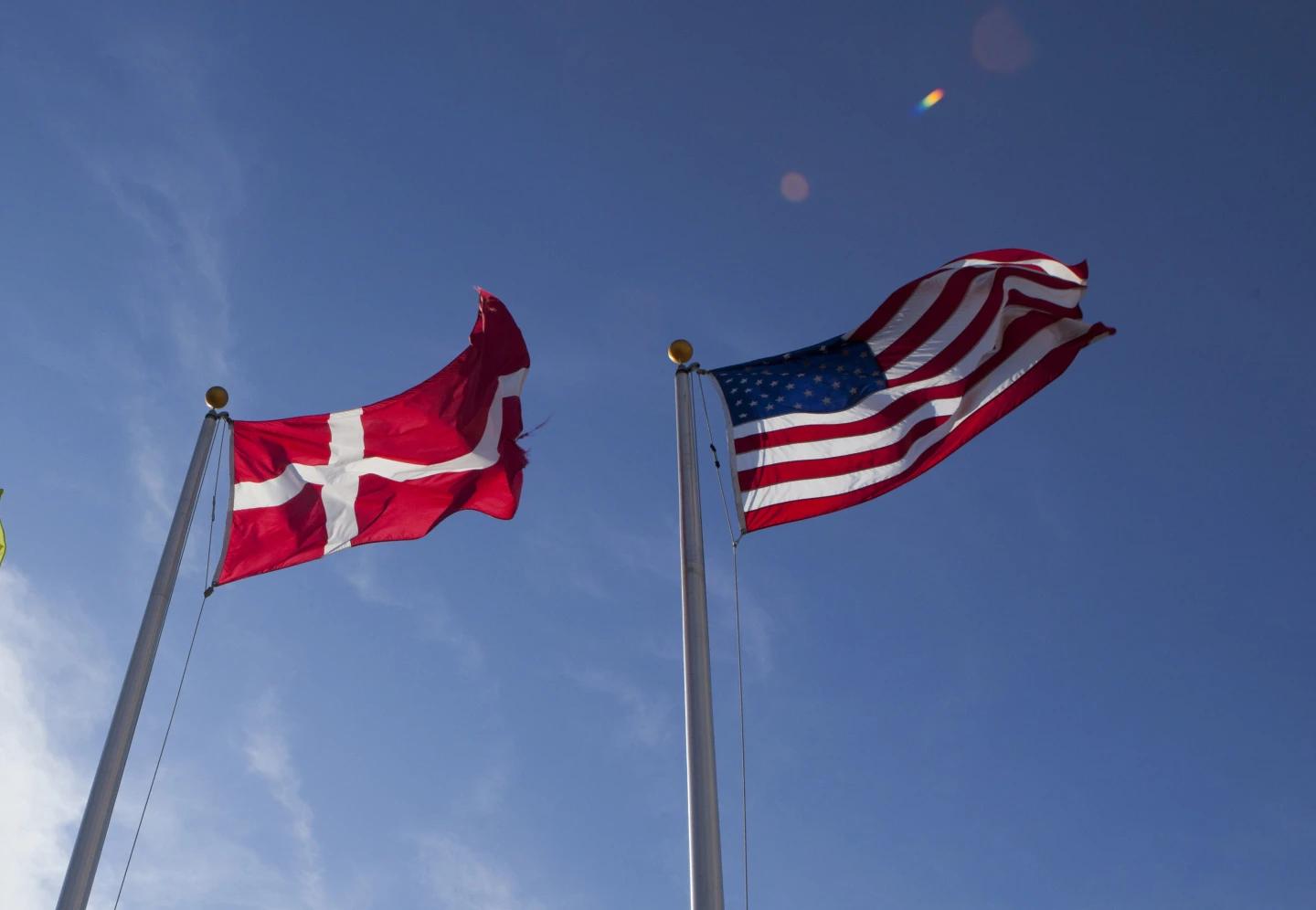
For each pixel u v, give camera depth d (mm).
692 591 11273
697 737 10031
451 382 15961
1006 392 13992
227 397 14812
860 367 14039
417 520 14852
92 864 10891
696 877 9211
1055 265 14727
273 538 14188
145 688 12266
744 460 13188
